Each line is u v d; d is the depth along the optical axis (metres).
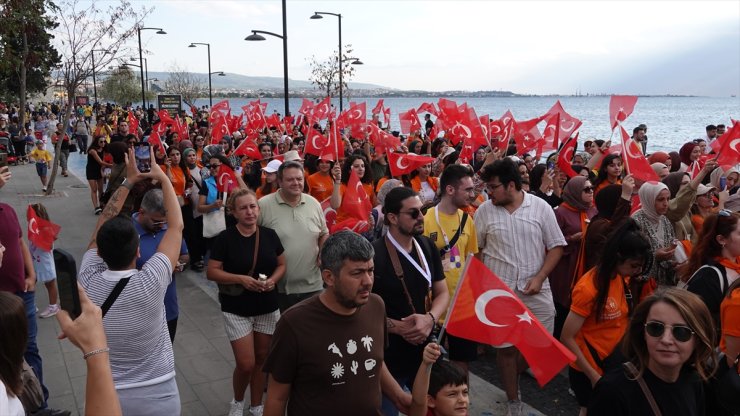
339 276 2.94
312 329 3.00
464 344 4.79
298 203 5.39
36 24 16.03
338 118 16.36
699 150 11.78
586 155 11.43
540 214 5.28
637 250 3.98
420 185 8.95
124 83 60.81
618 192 5.41
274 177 7.89
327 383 3.00
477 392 5.82
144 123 33.72
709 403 3.41
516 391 5.23
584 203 6.06
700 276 4.31
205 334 7.21
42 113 44.84
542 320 5.33
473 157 13.21
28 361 5.08
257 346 5.12
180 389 5.81
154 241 4.70
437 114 16.44
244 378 5.04
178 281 9.41
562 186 8.98
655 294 2.80
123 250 3.48
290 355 3.00
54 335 7.00
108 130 22.70
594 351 4.23
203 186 9.16
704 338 2.67
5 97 43.88
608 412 2.83
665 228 5.82
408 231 4.16
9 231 4.84
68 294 2.32
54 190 17.89
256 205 4.96
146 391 3.57
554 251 5.30
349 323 3.07
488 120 11.40
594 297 4.13
